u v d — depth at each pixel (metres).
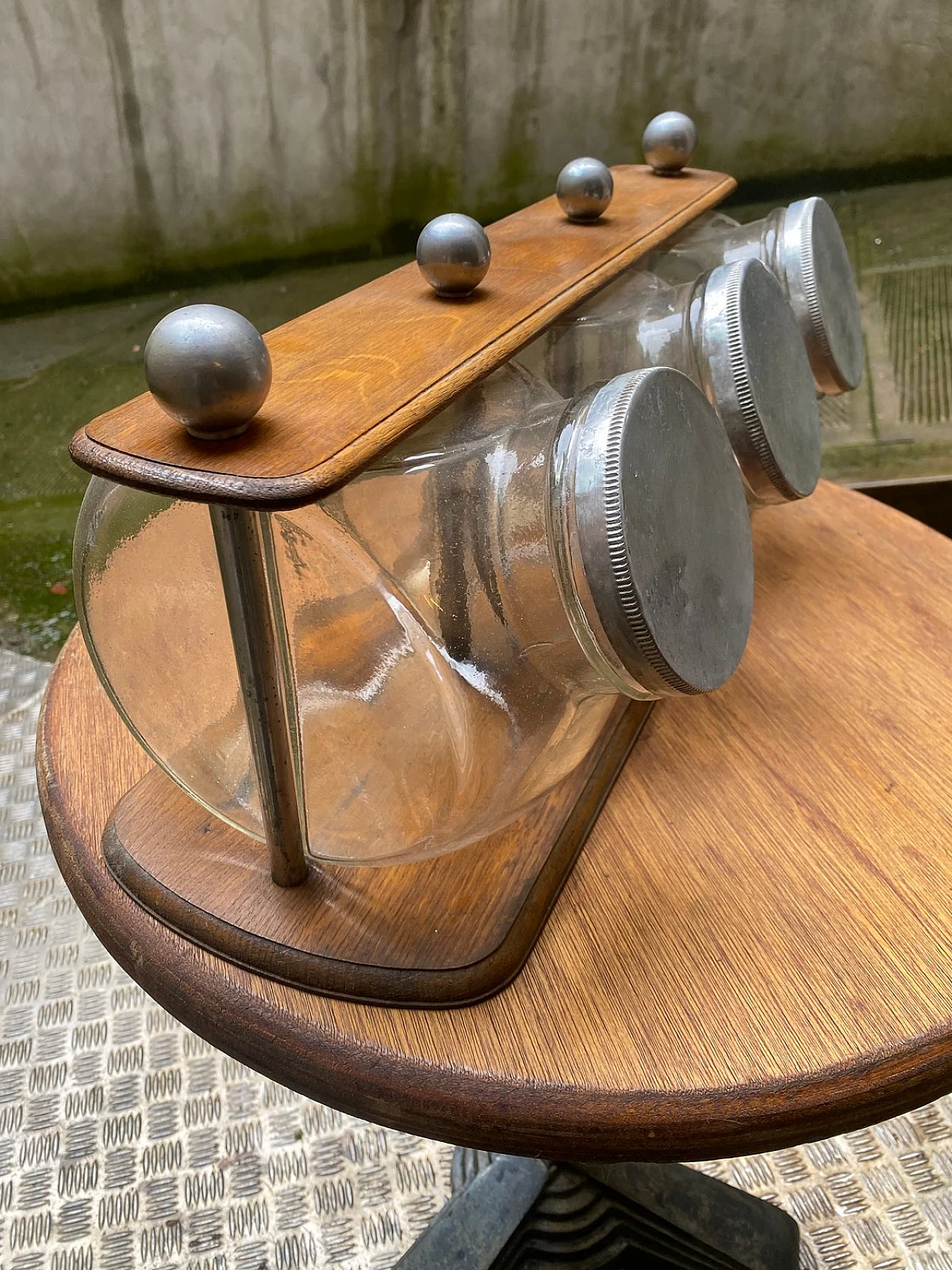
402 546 0.30
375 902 0.32
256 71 0.83
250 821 0.34
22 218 0.89
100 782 0.39
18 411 1.02
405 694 0.30
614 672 0.29
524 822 0.35
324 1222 0.63
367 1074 0.29
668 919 0.32
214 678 0.31
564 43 0.82
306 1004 0.30
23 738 0.99
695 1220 0.57
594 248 0.43
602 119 0.87
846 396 1.01
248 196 0.90
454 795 0.31
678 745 0.40
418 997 0.30
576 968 0.31
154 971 0.32
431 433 0.31
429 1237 0.56
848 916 0.32
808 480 0.43
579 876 0.34
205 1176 0.65
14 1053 0.72
